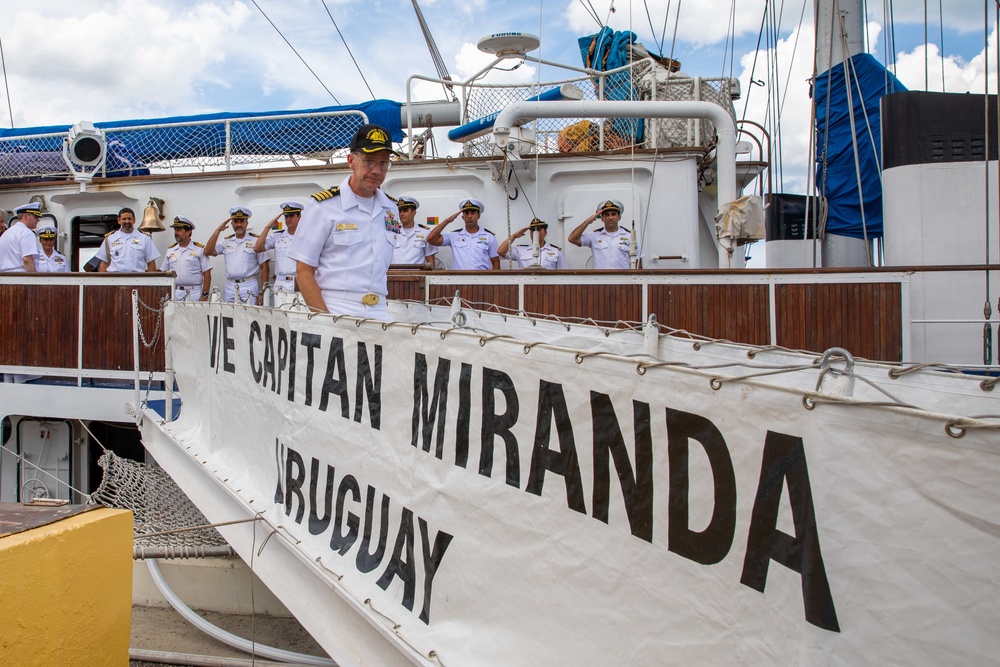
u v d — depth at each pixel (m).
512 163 7.14
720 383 1.48
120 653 2.31
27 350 6.75
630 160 7.23
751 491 1.43
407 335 2.55
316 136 8.49
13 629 1.94
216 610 4.94
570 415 1.86
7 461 6.96
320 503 3.13
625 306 5.66
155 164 9.00
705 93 7.71
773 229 8.38
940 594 1.17
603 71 8.05
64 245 8.64
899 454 1.21
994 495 1.11
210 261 8.10
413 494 2.50
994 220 5.79
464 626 2.23
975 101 5.81
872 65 6.86
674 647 1.60
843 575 1.28
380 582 2.65
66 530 2.11
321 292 3.72
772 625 1.40
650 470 1.65
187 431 5.03
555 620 1.92
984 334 4.91
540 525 1.96
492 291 5.98
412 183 7.67
